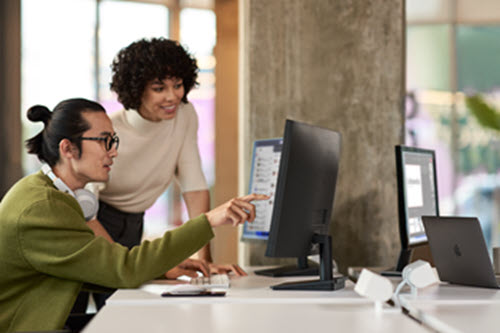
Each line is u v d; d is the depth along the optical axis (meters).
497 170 6.82
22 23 6.77
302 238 1.68
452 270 1.79
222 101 6.03
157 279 1.98
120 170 2.53
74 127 1.78
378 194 3.08
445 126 6.94
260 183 2.44
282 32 3.04
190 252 1.80
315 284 1.67
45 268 1.66
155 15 7.41
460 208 6.83
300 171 1.64
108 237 2.24
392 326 1.14
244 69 3.04
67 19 7.01
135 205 2.63
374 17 3.10
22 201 1.67
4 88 6.54
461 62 7.00
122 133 2.50
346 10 3.08
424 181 2.36
